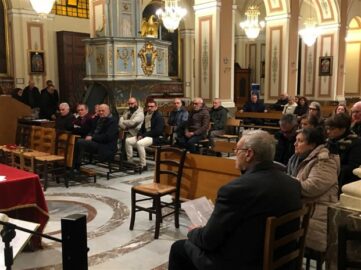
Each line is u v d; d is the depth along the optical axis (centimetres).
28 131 682
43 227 370
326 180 287
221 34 1055
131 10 802
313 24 1334
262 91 1783
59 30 1226
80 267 187
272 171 224
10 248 187
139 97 810
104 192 568
